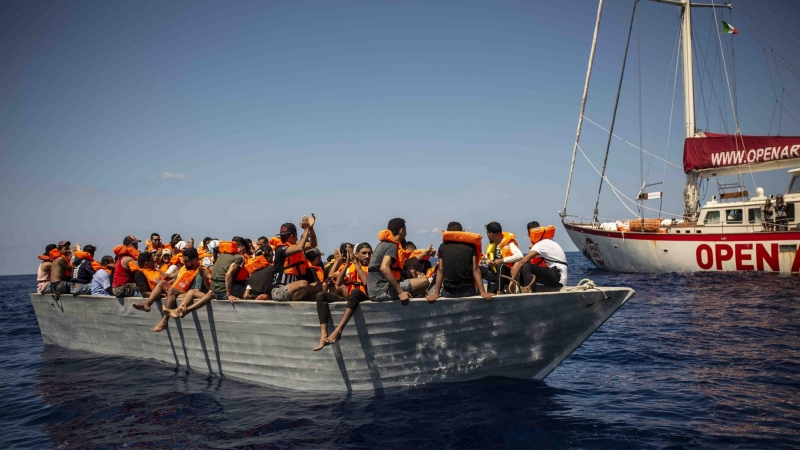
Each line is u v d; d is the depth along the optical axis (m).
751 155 21.20
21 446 4.87
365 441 4.56
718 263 20.94
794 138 20.20
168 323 7.54
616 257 24.20
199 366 7.29
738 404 5.33
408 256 7.24
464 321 5.85
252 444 4.60
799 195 19.89
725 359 7.29
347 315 5.71
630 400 5.59
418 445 4.45
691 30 24.56
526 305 5.90
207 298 6.85
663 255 22.27
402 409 5.33
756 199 20.72
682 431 4.62
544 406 5.39
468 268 5.86
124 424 5.32
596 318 6.07
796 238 19.20
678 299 14.16
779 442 4.32
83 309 9.21
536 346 6.12
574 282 20.47
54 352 9.58
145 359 8.21
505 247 6.54
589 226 25.92
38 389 6.89
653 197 23.06
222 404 5.80
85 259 9.62
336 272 7.14
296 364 6.21
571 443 4.41
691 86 24.34
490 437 4.58
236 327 6.64
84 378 7.32
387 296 5.73
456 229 6.04
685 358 7.50
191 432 4.99
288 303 6.07
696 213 23.56
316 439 4.64
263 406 5.66
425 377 6.03
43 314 10.37
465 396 5.69
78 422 5.46
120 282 8.41
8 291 30.98
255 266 6.89
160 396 6.23
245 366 6.68
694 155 22.67
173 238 10.84
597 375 6.75
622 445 4.34
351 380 5.98
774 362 6.98
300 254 6.50
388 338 5.83
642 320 11.10
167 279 8.34
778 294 14.05
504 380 6.21
